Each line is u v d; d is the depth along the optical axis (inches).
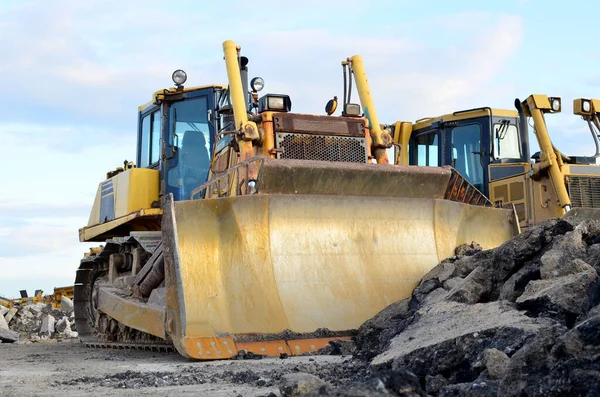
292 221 367.6
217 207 354.3
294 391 196.2
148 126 541.0
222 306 338.0
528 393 172.2
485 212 424.8
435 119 640.4
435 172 399.9
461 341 226.5
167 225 343.9
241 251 352.5
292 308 347.6
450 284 343.6
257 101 460.1
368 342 327.9
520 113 603.5
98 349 483.2
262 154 395.9
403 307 355.3
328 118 410.3
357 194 383.6
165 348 410.3
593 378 164.2
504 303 266.2
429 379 217.2
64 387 260.8
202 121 509.0
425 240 395.2
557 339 178.2
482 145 609.0
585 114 609.3
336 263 368.2
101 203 573.0
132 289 430.9
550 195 572.1
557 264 279.7
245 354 323.9
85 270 543.8
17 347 537.6
